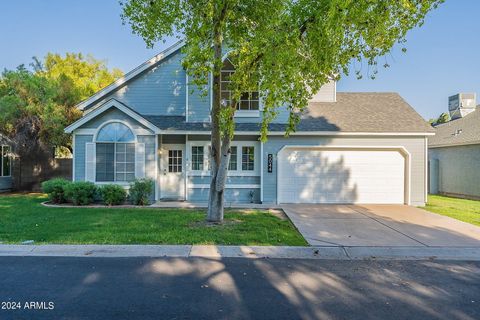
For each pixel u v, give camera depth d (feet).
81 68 94.27
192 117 45.24
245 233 24.90
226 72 44.19
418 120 44.96
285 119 44.91
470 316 12.25
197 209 36.81
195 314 12.08
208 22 25.63
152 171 41.39
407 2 21.77
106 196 38.73
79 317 11.76
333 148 43.29
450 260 19.57
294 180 43.47
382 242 22.86
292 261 19.04
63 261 18.43
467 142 55.06
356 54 25.91
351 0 20.31
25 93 51.75
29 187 57.26
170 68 46.85
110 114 41.09
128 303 12.98
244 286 14.98
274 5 25.45
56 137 52.03
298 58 25.13
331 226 28.37
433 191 65.21
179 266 17.79
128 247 20.95
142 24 28.68
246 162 44.11
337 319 11.86
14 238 22.57
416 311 12.62
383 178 43.45
